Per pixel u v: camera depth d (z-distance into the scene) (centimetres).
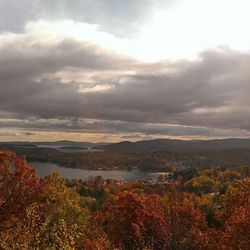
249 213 3300
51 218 3061
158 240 3912
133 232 4281
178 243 3650
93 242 3650
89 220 4516
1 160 2717
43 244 2742
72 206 3572
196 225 4972
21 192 2694
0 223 2562
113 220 4503
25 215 2667
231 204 4491
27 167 2792
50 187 3431
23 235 2602
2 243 2491
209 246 3750
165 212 4572
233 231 3238
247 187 4506
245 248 3125
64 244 2886
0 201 2594
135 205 4484
